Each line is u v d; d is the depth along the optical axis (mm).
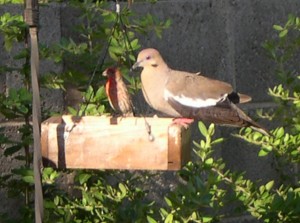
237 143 11102
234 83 11125
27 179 9117
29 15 7055
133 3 10344
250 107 11211
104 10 9727
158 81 8750
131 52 9523
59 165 7332
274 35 11445
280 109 10445
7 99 9008
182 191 8508
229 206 11000
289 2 11555
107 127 7277
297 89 10578
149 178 10422
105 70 8953
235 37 11117
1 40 9703
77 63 9641
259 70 11312
